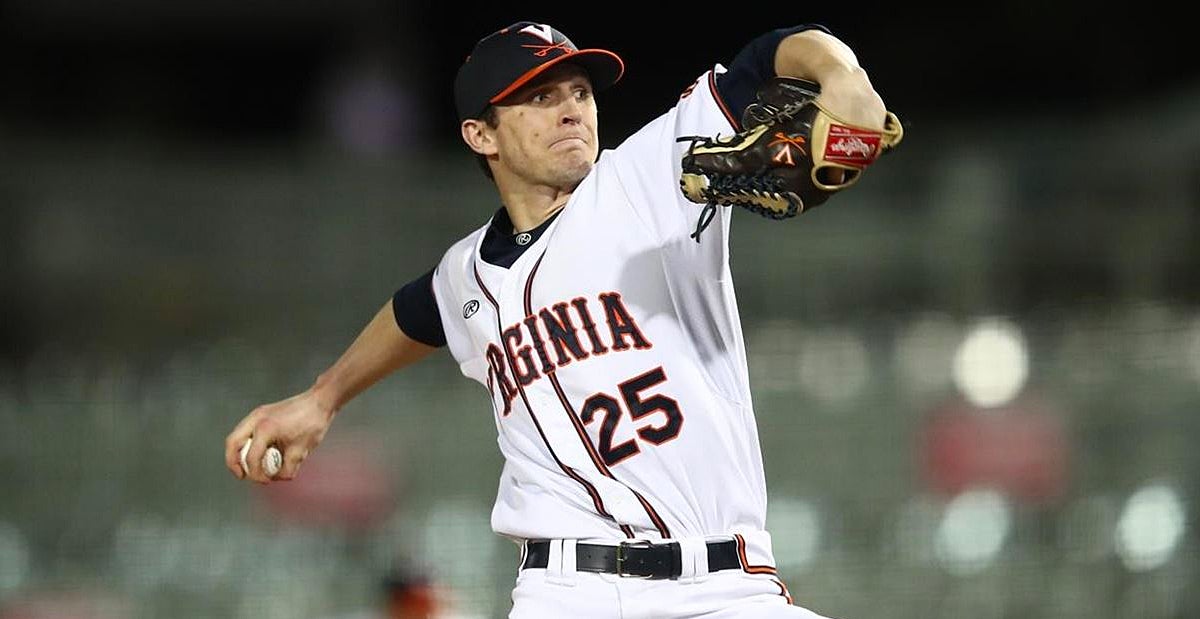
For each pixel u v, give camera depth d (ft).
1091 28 166.09
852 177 33.12
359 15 174.60
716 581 36.86
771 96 33.71
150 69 179.93
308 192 111.34
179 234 108.47
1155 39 164.25
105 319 105.29
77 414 96.22
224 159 126.31
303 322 106.11
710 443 37.40
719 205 35.47
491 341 39.65
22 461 94.38
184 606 90.84
